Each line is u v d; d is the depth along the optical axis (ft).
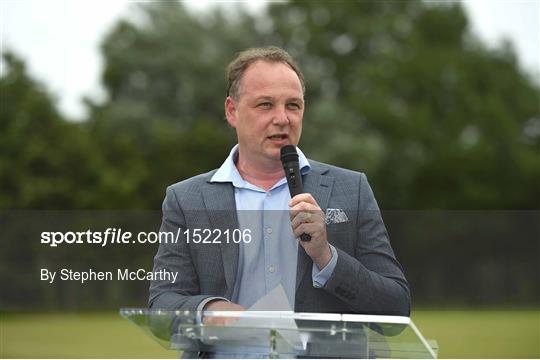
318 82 111.14
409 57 117.19
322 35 118.21
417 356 8.90
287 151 10.66
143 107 102.27
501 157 114.62
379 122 110.73
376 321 8.71
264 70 11.05
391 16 120.67
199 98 105.91
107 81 108.27
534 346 44.21
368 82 114.83
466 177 112.88
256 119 11.00
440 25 121.39
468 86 117.08
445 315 43.34
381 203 107.45
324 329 8.71
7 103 94.84
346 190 11.23
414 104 116.06
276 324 8.68
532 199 114.32
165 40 107.24
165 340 9.18
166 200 11.35
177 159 99.50
